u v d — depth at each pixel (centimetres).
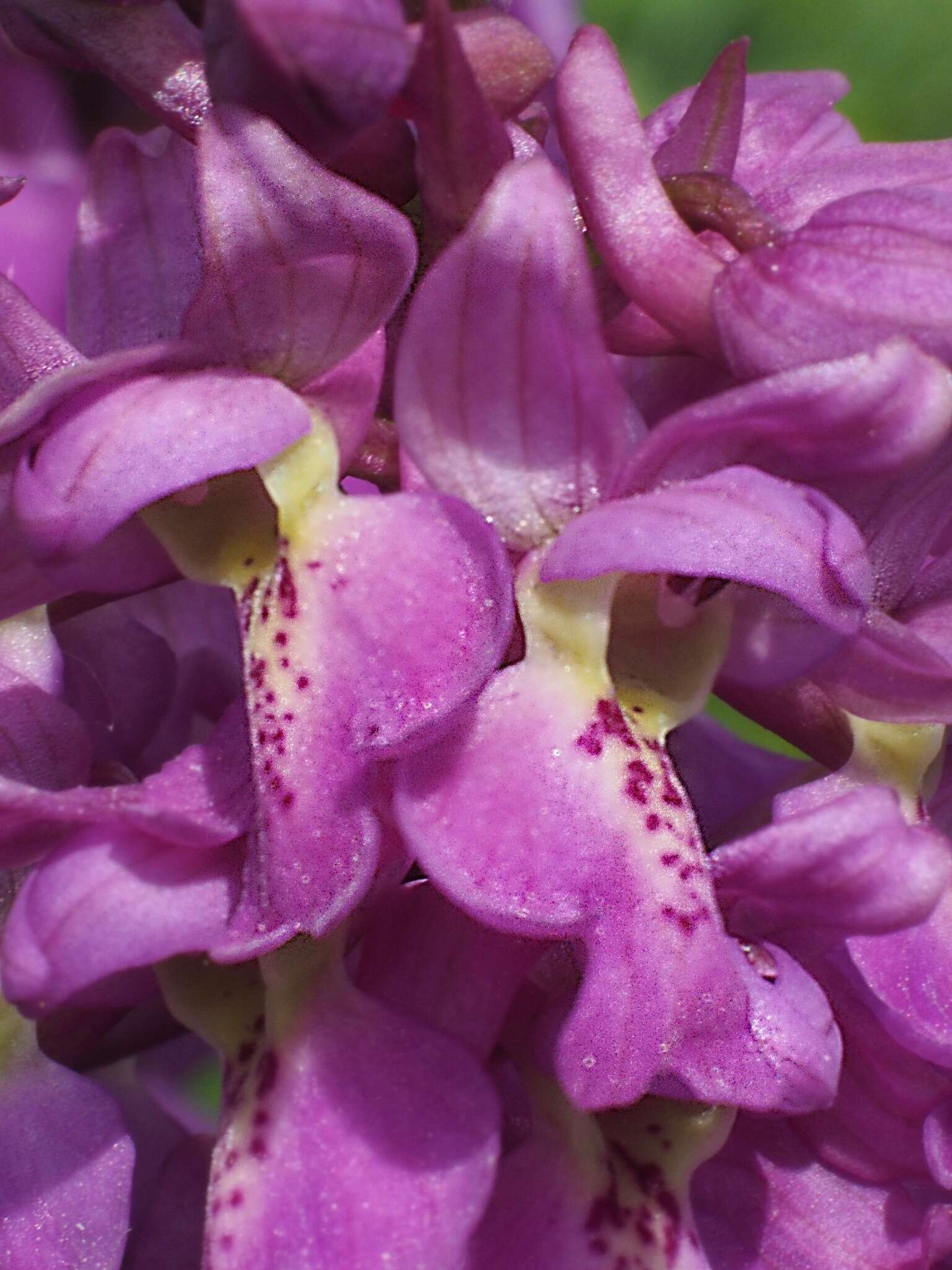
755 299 9
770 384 9
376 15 8
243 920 9
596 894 9
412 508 9
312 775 9
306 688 9
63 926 9
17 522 9
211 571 9
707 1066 9
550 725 9
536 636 9
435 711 9
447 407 9
